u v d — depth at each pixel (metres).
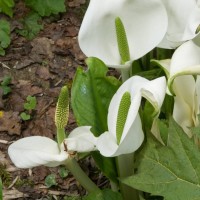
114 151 0.74
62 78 1.36
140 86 0.75
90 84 0.88
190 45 0.78
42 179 1.15
